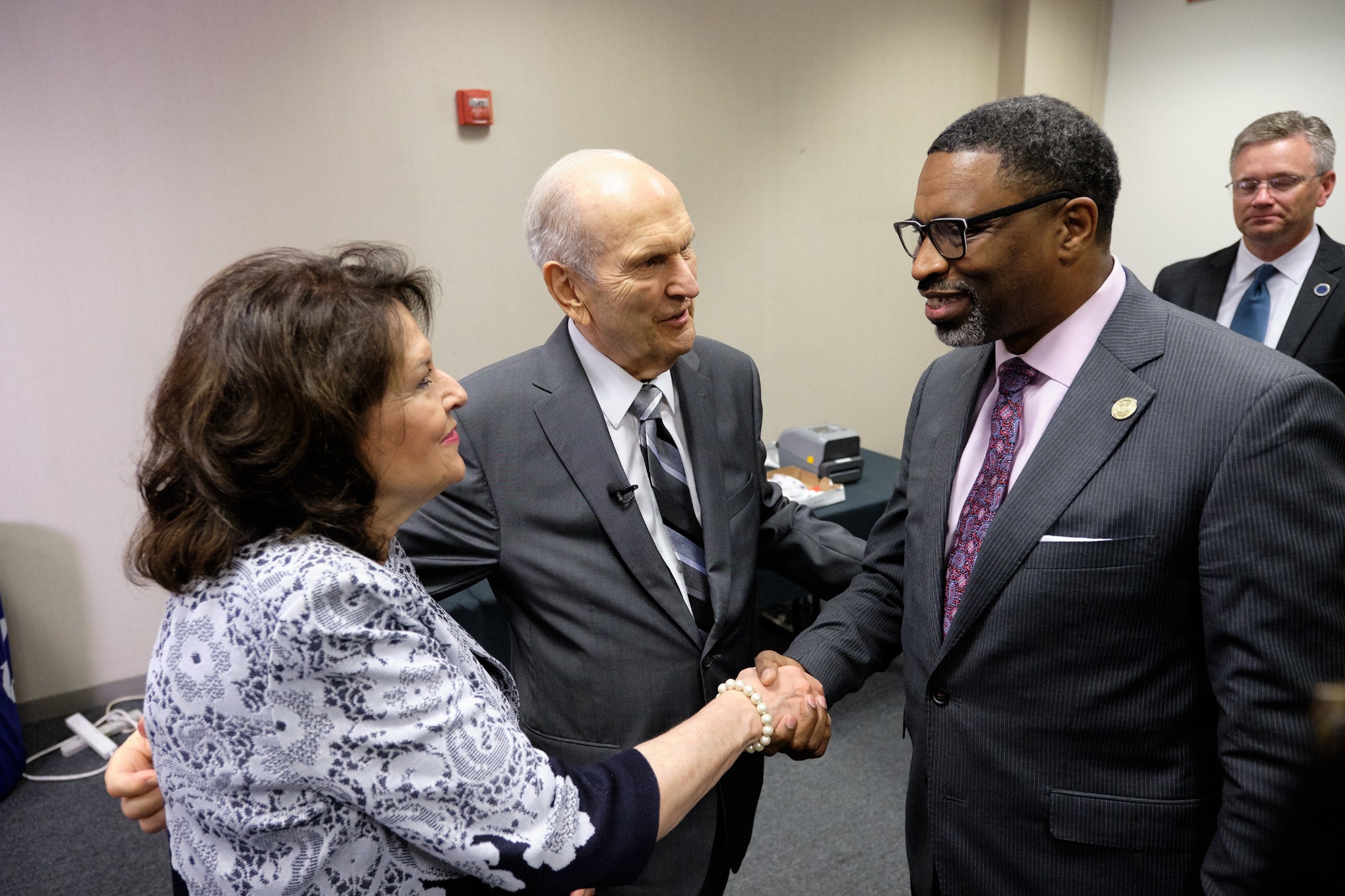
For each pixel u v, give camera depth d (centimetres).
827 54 372
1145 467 95
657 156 347
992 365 120
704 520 132
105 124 266
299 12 280
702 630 132
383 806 74
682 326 124
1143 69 411
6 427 274
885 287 417
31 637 290
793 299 394
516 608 133
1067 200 96
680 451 134
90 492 289
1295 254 274
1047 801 106
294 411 72
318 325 73
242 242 290
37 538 285
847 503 301
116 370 283
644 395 130
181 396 73
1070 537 98
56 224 267
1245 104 372
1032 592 101
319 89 288
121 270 277
